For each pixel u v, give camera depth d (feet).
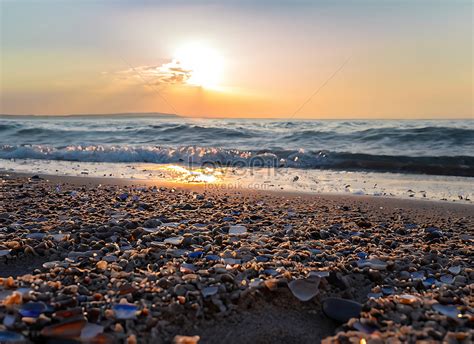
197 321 1.00
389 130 6.70
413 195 3.15
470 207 2.71
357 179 3.90
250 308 1.07
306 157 5.05
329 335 0.99
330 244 1.75
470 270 1.41
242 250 1.52
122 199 2.66
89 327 0.91
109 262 1.38
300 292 1.13
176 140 6.87
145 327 0.94
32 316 0.92
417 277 1.34
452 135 6.21
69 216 2.09
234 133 7.37
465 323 0.99
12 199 2.60
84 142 6.77
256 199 2.88
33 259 1.40
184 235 1.68
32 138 7.20
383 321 0.99
